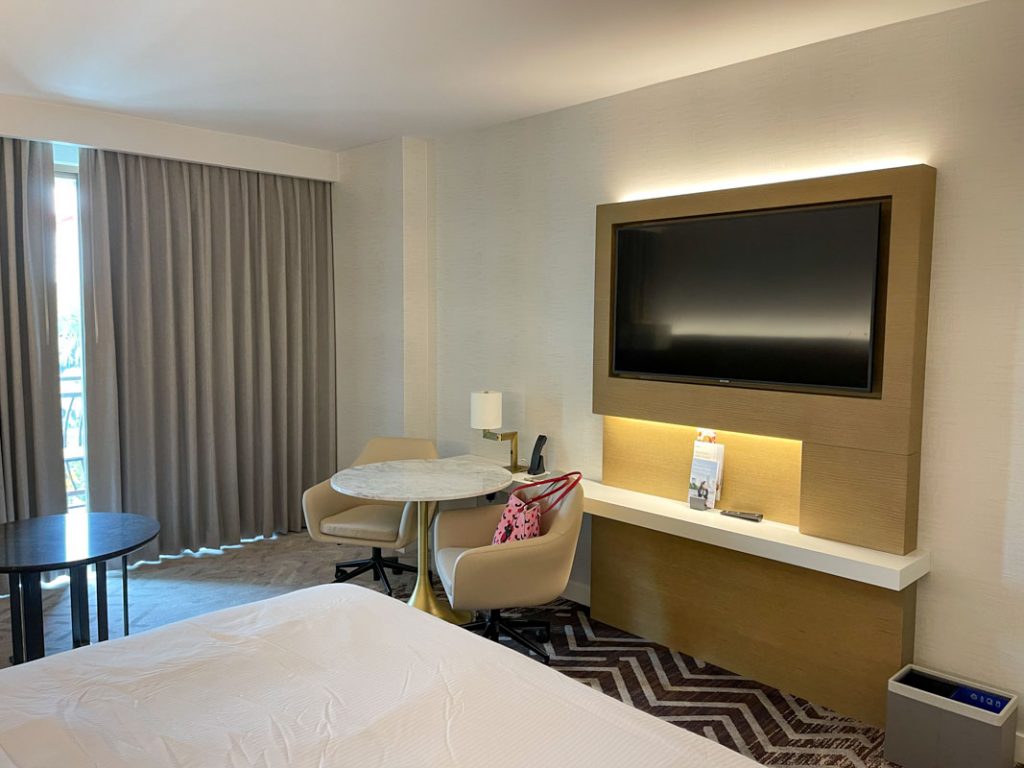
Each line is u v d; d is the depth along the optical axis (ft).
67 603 12.98
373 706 5.59
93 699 5.66
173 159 14.40
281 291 16.25
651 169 11.69
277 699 5.69
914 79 8.93
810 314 9.71
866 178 9.05
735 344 10.52
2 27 9.30
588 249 12.67
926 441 9.11
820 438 9.62
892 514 9.08
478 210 14.57
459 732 5.24
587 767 4.85
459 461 13.57
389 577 14.26
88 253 13.78
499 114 13.32
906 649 9.16
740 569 10.53
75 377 14.47
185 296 14.92
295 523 16.98
